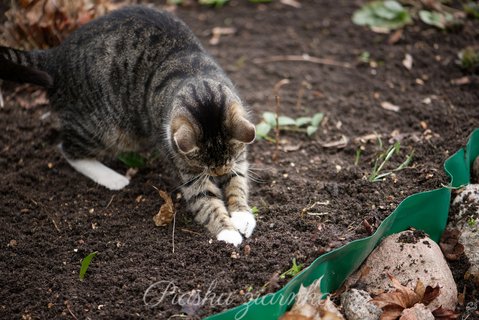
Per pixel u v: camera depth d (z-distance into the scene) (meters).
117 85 1.64
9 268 1.49
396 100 1.83
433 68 1.90
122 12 1.68
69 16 1.78
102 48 1.64
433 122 1.75
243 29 2.06
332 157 1.70
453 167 1.59
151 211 1.59
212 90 1.53
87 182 1.66
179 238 1.53
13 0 1.76
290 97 1.86
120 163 1.73
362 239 1.45
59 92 1.66
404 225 1.53
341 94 1.86
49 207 1.60
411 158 1.64
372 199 1.56
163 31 1.65
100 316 1.41
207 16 2.10
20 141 1.74
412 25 2.03
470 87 1.84
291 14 2.10
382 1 2.07
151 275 1.46
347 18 2.08
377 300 1.43
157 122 1.60
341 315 1.41
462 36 1.98
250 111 1.68
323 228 1.52
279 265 1.46
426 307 1.42
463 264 1.52
